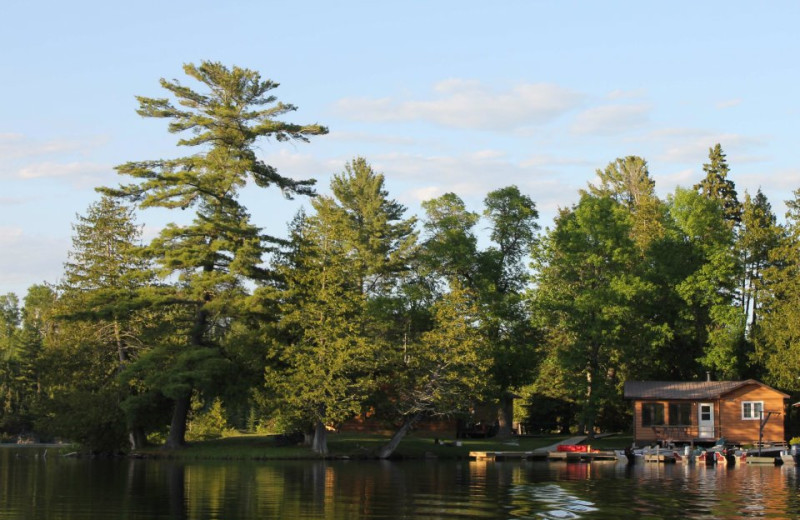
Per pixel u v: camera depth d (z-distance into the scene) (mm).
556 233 73062
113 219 68188
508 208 75062
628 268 74188
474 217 75625
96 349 63375
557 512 27625
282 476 41750
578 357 70500
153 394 58125
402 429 58656
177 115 58719
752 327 76438
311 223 58812
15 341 123938
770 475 44500
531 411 89125
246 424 96812
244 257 57031
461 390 58000
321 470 46375
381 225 82125
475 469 48281
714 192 94125
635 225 87062
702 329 77688
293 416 54938
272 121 58875
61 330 69875
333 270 56750
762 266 79562
